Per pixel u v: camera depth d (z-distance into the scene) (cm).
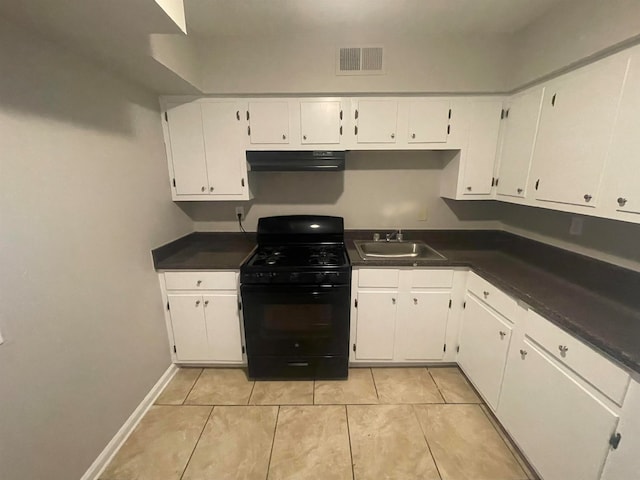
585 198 142
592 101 137
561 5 155
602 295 140
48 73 121
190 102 208
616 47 126
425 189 257
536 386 135
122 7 99
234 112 210
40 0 93
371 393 200
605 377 102
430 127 211
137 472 148
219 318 210
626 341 100
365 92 205
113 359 158
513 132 197
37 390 115
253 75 202
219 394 200
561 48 155
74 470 133
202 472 148
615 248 158
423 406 188
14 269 107
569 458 117
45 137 120
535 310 136
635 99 118
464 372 210
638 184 117
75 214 134
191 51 187
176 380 214
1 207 103
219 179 220
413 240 262
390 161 252
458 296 207
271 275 193
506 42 197
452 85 203
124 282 168
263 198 259
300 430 172
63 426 127
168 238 220
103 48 132
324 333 204
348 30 193
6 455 105
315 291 196
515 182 195
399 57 200
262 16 171
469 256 212
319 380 213
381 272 205
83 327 138
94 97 146
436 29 190
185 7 160
